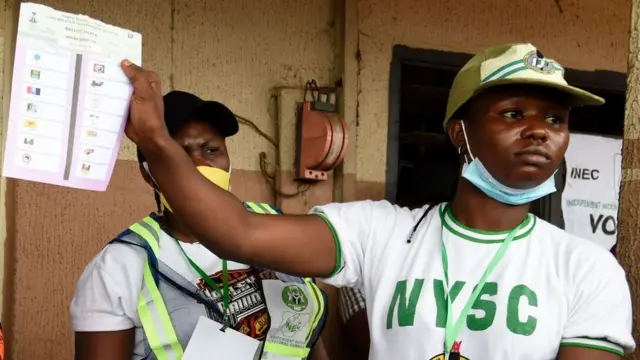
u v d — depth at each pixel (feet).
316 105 10.02
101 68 4.29
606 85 12.57
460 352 4.88
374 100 10.69
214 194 4.61
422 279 5.10
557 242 5.10
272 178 10.17
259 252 4.88
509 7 11.80
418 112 11.60
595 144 12.25
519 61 4.97
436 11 11.21
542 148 4.91
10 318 8.63
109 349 5.90
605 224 12.28
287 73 10.39
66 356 8.84
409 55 10.98
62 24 4.21
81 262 8.94
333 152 9.81
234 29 10.06
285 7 10.41
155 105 4.38
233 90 10.02
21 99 4.12
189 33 9.77
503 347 4.77
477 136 5.11
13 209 8.64
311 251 5.14
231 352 6.08
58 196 8.83
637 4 6.41
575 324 4.81
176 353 6.00
